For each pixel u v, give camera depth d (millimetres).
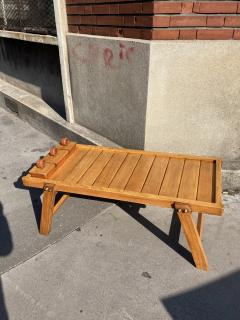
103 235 2666
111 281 2234
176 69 2729
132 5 2754
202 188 2346
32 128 5031
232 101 2877
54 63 4746
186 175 2539
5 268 2359
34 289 2188
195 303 2066
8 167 3836
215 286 2182
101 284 2213
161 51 2645
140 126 3100
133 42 2814
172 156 2850
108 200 3121
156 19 2566
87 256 2455
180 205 2150
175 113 2943
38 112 4727
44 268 2355
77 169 2703
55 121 4367
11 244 2596
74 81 3924
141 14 2689
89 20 3357
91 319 1980
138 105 3027
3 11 5211
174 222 2807
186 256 2432
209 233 2664
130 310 2029
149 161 2799
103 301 2092
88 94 3752
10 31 5133
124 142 3445
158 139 3092
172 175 2551
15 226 2812
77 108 4086
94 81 3559
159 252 2473
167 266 2346
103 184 2449
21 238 2662
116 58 3100
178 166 2695
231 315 1988
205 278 2242
